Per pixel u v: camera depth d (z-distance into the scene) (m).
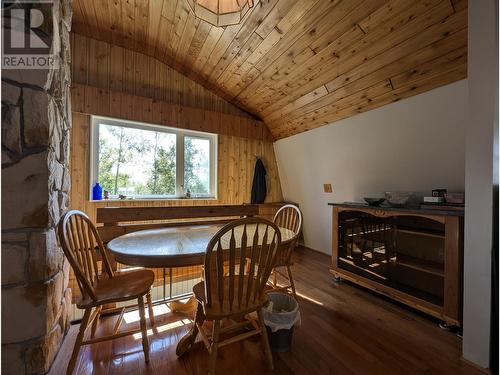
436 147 2.00
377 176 2.63
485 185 1.26
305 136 3.21
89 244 1.57
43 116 1.09
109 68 2.73
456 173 1.98
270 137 3.77
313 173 3.39
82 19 2.33
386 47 1.72
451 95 1.72
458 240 1.55
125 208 2.21
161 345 1.46
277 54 2.19
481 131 1.27
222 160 3.57
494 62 1.22
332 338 1.53
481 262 1.27
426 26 1.49
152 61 2.98
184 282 2.86
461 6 1.34
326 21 1.72
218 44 2.32
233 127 3.46
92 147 2.66
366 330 1.61
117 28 2.45
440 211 1.64
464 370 1.26
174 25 2.21
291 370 1.26
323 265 2.97
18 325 1.05
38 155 1.09
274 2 1.70
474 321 1.29
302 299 2.06
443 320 1.64
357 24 1.66
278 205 3.82
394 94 2.00
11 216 1.04
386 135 2.30
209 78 3.04
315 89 2.44
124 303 1.93
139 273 1.61
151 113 2.87
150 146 3.09
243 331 1.61
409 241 1.96
